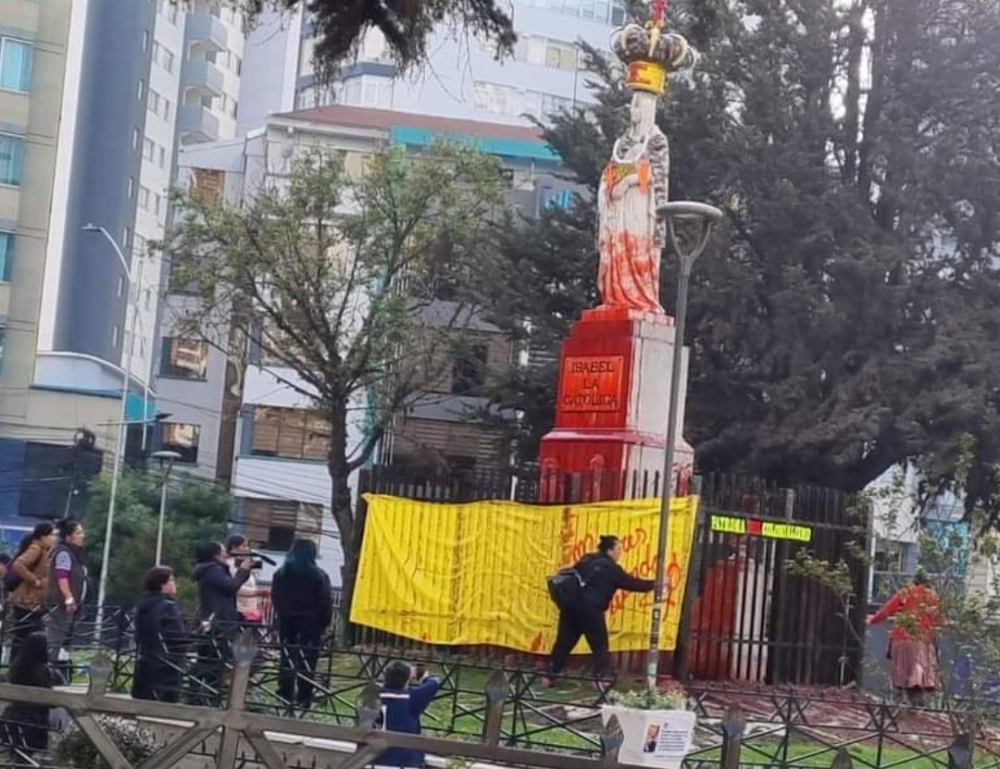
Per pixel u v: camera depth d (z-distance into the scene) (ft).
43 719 40.57
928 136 121.08
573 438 69.05
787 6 123.24
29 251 170.50
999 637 40.73
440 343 118.01
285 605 51.88
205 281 112.37
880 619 53.57
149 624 48.06
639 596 60.59
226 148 188.34
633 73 71.41
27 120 169.68
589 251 120.57
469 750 27.25
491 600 65.10
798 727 46.29
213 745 37.99
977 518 47.62
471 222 117.80
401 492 68.95
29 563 55.67
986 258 120.26
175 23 215.10
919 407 108.27
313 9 48.80
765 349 115.65
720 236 115.03
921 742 52.70
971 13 121.70
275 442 178.09
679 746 42.14
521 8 207.31
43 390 172.76
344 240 116.98
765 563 63.67
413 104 204.74
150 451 177.78
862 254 113.60
